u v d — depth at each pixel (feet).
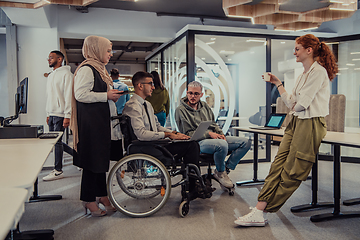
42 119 15.12
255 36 15.83
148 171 7.95
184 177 8.11
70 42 26.68
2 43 16.63
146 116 8.37
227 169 10.53
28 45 14.87
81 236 6.59
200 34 15.19
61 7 16.47
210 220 7.56
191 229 6.97
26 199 2.32
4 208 1.99
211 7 16.76
